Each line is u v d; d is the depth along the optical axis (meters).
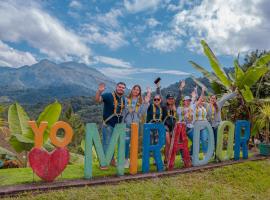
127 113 5.14
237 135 6.48
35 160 4.16
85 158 4.53
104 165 4.77
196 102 5.93
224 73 8.69
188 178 5.09
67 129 4.37
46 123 4.25
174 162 5.64
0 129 5.48
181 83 5.88
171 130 5.48
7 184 4.09
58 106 5.50
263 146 7.21
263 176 5.71
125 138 4.85
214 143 6.06
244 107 8.66
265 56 8.45
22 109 5.65
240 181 5.32
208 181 5.09
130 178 4.70
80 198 3.83
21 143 5.41
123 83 4.93
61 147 4.33
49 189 4.04
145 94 5.23
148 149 5.07
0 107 5.66
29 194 3.84
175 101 5.52
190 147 6.25
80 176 4.64
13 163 5.46
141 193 4.21
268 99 8.33
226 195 4.57
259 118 8.14
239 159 6.54
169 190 4.41
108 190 4.16
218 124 6.29
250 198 4.65
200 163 5.76
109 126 4.95
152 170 5.23
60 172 4.34
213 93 9.61
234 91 8.53
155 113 5.24
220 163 6.05
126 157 5.28
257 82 9.77
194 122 5.72
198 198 4.31
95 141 4.65
